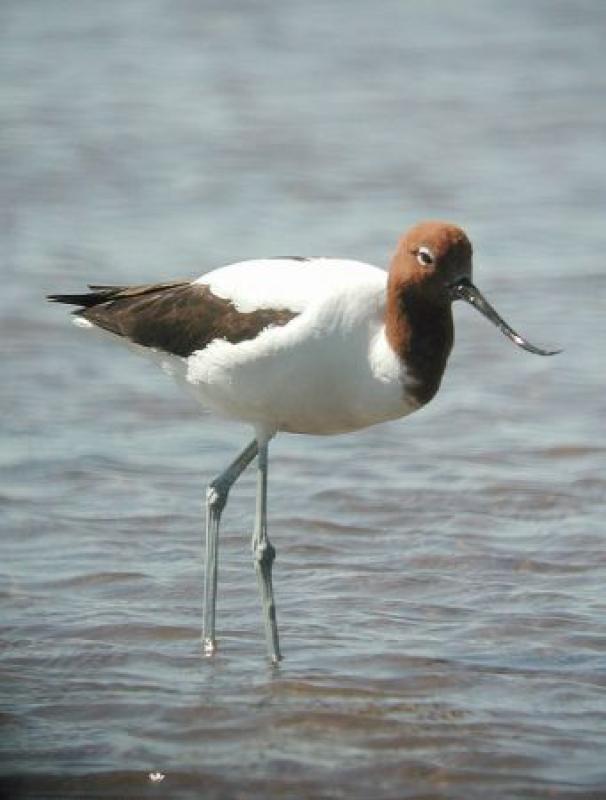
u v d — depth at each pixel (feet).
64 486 46.09
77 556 41.27
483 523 43.57
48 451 48.73
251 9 122.52
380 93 99.25
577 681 34.65
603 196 77.77
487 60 107.76
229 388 35.88
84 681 34.58
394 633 37.09
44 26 116.06
